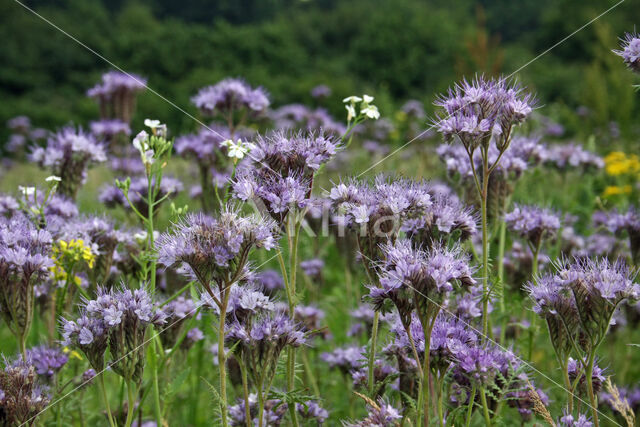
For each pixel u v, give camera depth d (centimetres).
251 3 7312
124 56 5372
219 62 5288
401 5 6838
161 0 7088
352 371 544
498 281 429
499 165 550
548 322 403
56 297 545
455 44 6203
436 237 438
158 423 429
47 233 465
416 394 431
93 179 1172
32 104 4800
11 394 392
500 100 429
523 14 7844
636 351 677
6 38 5197
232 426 455
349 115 487
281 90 4900
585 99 1526
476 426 454
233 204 418
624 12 5447
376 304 381
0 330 740
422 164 761
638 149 1248
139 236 530
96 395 625
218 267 382
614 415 495
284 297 729
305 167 446
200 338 542
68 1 5759
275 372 409
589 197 870
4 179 1587
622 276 383
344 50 7181
